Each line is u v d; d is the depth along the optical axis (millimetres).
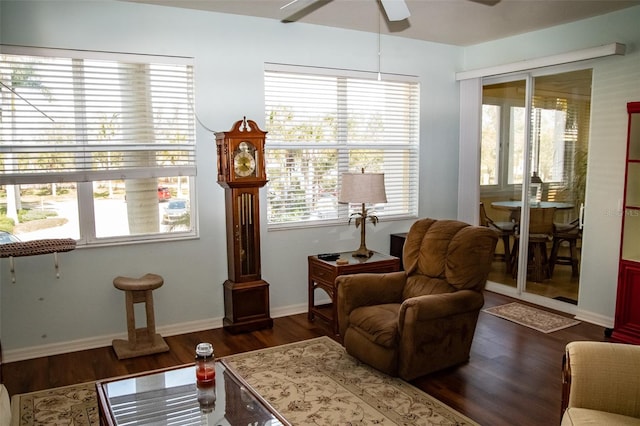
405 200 5172
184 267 3988
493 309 4520
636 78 3812
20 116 3389
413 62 5008
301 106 4449
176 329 3982
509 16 4086
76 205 3645
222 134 3777
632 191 3680
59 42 3420
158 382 2361
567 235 4453
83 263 3627
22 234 3504
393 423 2580
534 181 4730
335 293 3842
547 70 4504
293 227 4457
